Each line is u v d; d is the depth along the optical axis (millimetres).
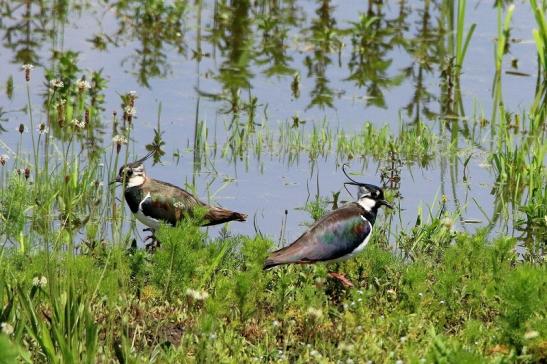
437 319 11008
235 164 16828
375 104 19391
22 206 13727
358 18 23203
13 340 9070
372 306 11352
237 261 12367
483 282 11852
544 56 20016
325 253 11859
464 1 20312
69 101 17906
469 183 16438
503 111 17469
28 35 21328
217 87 19703
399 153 17453
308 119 18594
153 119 18203
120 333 9875
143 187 13648
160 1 22297
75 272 10094
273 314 10906
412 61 21250
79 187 14727
